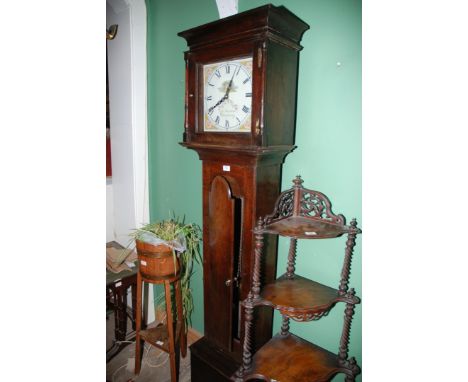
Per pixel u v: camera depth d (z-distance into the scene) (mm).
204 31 1272
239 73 1249
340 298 1253
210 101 1373
